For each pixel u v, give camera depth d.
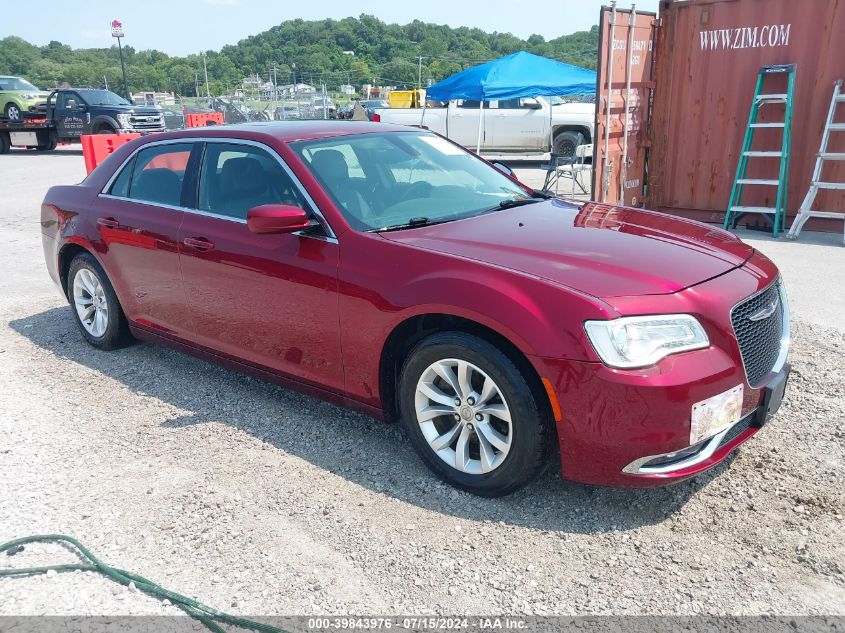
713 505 3.15
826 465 3.45
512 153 19.05
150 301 4.64
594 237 3.46
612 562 2.80
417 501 3.25
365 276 3.38
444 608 2.58
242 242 3.92
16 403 4.41
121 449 3.80
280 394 4.48
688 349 2.83
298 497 3.31
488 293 2.98
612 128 9.05
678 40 9.41
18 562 2.89
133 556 2.91
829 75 8.49
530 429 2.96
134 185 4.79
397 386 3.59
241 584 2.73
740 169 9.04
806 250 8.00
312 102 35.56
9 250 9.02
